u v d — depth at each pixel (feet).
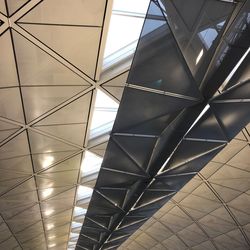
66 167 77.82
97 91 53.11
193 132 67.05
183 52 43.75
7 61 41.29
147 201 110.42
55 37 38.83
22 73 43.88
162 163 80.59
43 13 35.53
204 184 93.30
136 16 39.70
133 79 48.34
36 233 136.05
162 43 41.73
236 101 56.44
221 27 40.68
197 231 128.47
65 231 146.82
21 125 56.18
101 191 100.22
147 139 69.36
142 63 44.98
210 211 109.50
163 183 94.22
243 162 77.25
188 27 39.93
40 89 47.65
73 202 107.65
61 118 56.29
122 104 54.54
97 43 40.37
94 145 69.05
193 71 47.32
